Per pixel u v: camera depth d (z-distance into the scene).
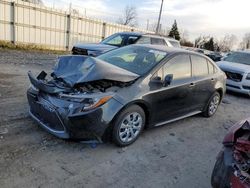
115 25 24.44
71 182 3.19
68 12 20.38
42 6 18.44
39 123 4.19
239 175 2.48
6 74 8.22
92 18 22.12
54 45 20.00
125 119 4.11
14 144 3.84
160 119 4.78
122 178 3.42
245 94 9.67
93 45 9.66
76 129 3.70
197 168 3.96
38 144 3.94
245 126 2.73
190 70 5.37
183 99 5.13
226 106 7.98
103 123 3.78
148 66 4.64
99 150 4.02
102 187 3.18
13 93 6.22
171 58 4.91
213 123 6.11
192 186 3.49
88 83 3.98
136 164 3.79
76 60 4.47
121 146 4.19
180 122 5.83
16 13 17.09
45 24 18.98
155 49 5.21
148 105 4.36
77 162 3.62
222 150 2.88
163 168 3.81
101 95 3.81
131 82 4.19
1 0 16.16
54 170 3.37
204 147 4.73
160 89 4.52
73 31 21.02
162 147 4.46
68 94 3.86
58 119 3.80
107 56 5.28
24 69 9.54
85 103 3.70
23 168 3.32
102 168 3.57
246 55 10.93
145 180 3.46
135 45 5.55
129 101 4.02
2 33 16.72
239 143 2.57
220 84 6.34
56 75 4.44
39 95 4.15
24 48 17.59
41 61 12.48
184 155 4.31
